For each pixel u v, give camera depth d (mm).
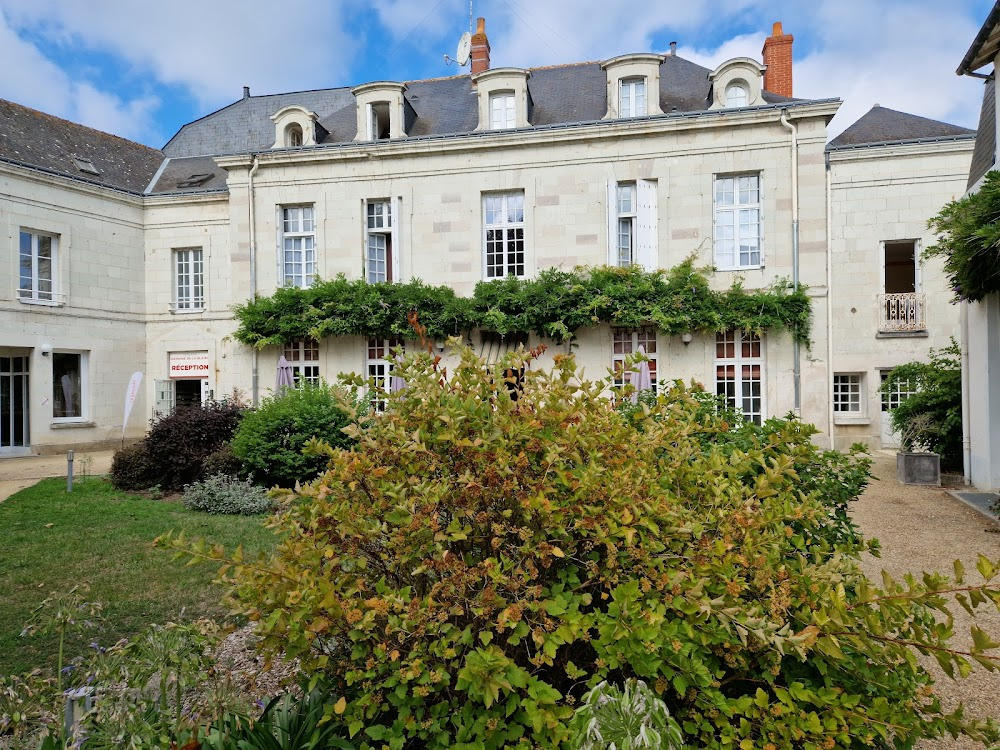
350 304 13367
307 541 2285
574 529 2320
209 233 16844
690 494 2715
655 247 12969
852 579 2555
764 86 15602
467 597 2141
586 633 2025
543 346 3016
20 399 15453
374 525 2248
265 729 2254
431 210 13898
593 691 1917
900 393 14508
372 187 14148
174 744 2211
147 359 17203
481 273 13750
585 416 2645
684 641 2062
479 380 2713
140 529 7266
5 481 10906
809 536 3102
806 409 12203
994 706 3330
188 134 21703
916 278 14477
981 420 9258
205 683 2592
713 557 2170
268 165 14523
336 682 2355
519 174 13531
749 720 2174
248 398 14461
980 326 9195
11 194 14422
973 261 7645
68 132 17094
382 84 14211
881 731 1951
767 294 12117
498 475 2229
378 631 2125
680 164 12852
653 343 12953
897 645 1948
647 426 3002
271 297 14117
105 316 16281
